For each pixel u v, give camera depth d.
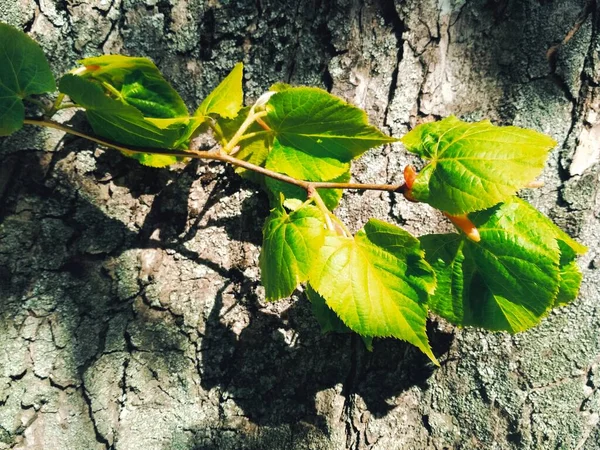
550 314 0.36
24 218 0.33
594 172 0.35
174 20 0.34
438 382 0.36
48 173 0.33
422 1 0.34
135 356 0.34
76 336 0.34
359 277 0.30
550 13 0.35
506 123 0.35
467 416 0.36
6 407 0.33
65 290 0.33
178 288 0.35
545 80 0.35
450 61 0.35
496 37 0.35
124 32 0.33
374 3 0.34
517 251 0.31
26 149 0.33
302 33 0.34
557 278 0.31
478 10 0.35
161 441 0.35
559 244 0.32
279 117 0.32
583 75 0.35
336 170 0.32
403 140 0.32
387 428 0.36
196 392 0.35
